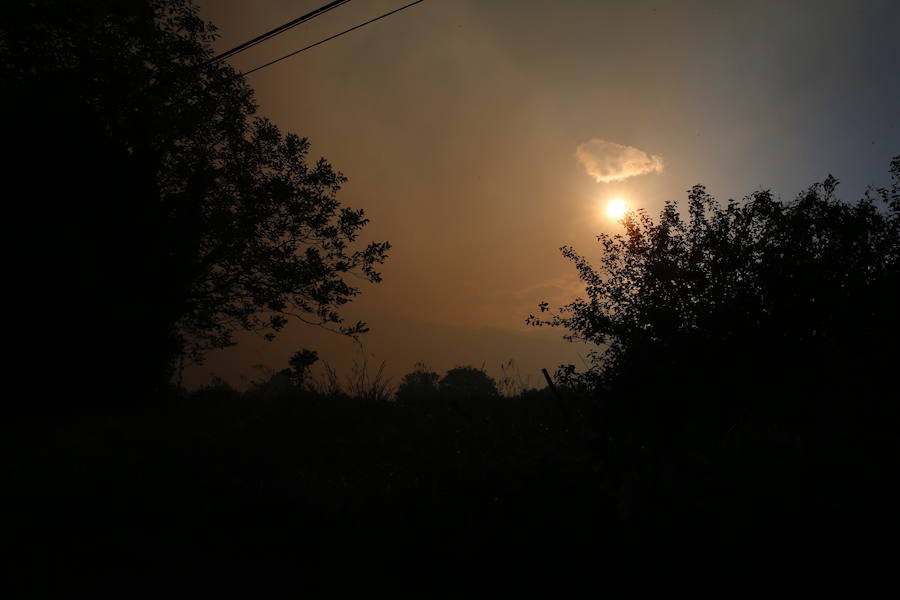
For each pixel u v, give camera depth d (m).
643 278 5.97
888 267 5.25
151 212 13.12
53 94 12.16
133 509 5.26
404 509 4.67
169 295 13.38
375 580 3.95
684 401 5.22
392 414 8.45
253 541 4.66
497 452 5.71
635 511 3.78
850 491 3.26
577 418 6.27
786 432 4.05
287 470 5.78
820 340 5.14
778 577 3.05
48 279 11.34
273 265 14.61
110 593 3.74
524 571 3.71
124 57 13.12
